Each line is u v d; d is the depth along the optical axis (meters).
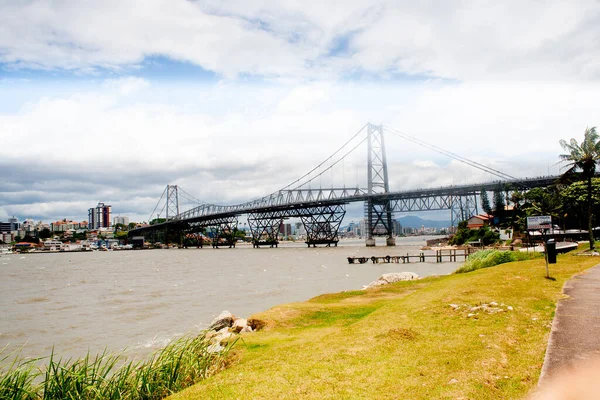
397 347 12.47
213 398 9.65
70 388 11.73
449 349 11.88
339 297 27.94
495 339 12.48
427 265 81.00
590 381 9.02
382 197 168.38
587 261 33.12
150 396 11.78
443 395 8.91
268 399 9.33
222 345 15.64
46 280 78.75
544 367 9.99
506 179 134.00
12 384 11.65
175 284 62.44
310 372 10.85
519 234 98.75
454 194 151.12
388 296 27.16
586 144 43.94
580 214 85.00
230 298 44.19
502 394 8.91
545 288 19.84
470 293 19.30
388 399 8.94
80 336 29.47
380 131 183.38
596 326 12.97
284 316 21.30
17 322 35.66
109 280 74.44
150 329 30.64
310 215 197.25
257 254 165.12
